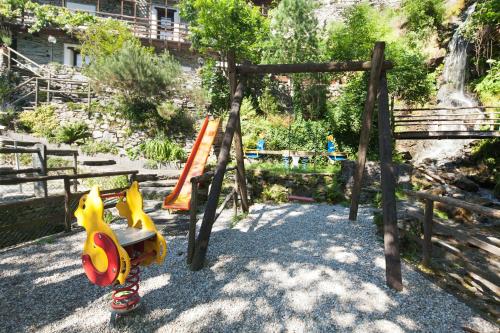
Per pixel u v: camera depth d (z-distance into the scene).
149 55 13.67
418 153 14.78
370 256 4.14
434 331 2.49
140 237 2.55
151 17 19.53
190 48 16.75
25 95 13.01
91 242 2.42
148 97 13.10
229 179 8.68
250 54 15.54
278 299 2.93
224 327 2.49
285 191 8.43
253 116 14.60
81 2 18.25
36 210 4.66
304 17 13.70
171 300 2.89
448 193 9.25
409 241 4.57
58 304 2.79
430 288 3.26
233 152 11.80
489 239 4.83
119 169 9.66
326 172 8.87
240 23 15.27
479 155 12.07
